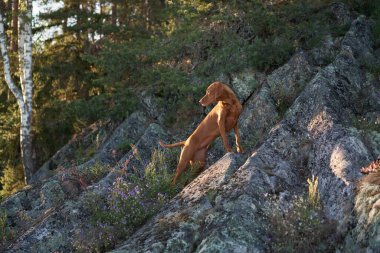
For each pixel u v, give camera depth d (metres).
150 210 7.41
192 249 5.94
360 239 5.38
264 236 5.80
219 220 6.00
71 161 14.30
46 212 8.72
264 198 6.40
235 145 9.73
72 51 17.91
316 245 5.75
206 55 13.08
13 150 17.62
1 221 8.71
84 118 15.34
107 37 17.81
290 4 12.20
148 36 17.19
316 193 6.63
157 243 6.02
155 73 13.04
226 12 12.16
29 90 15.96
